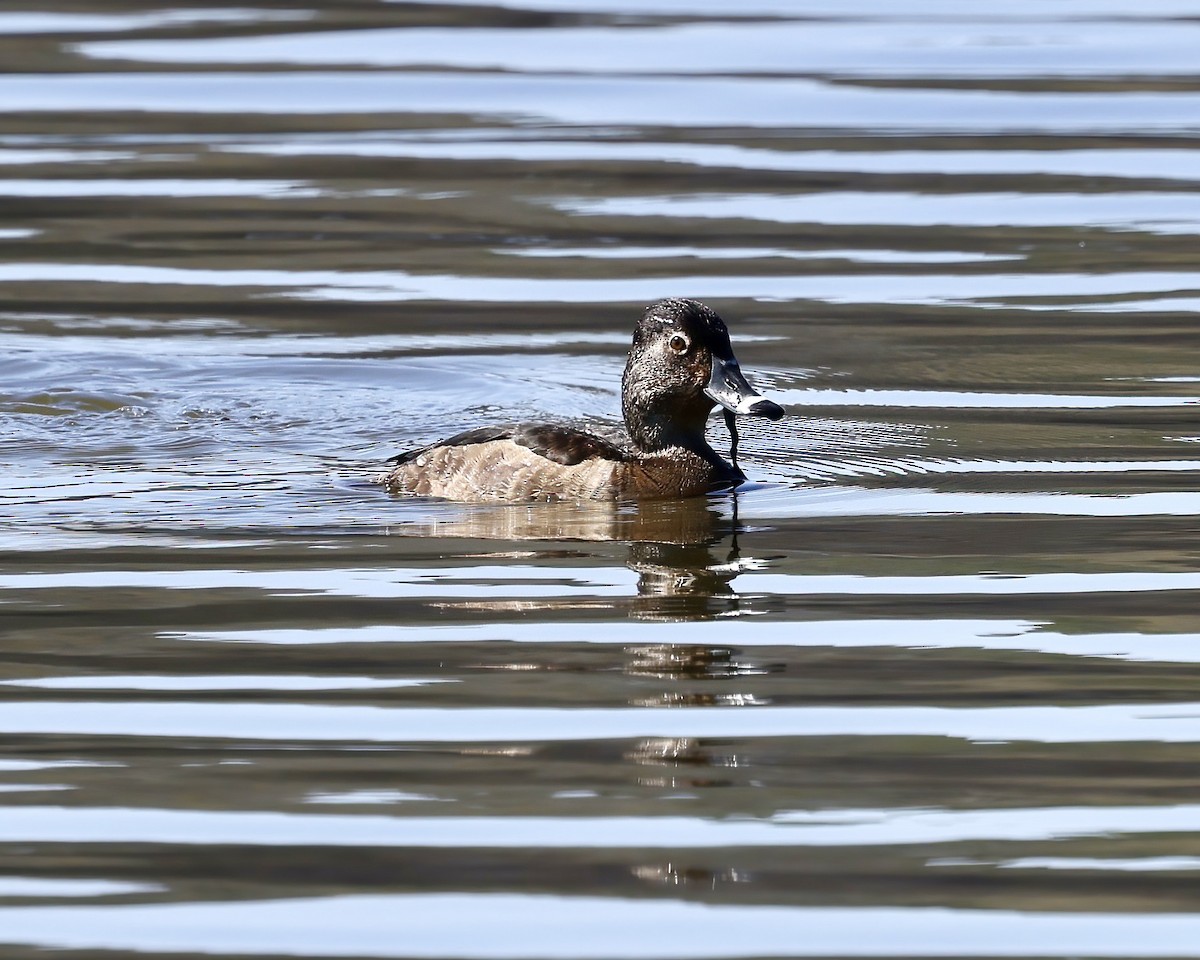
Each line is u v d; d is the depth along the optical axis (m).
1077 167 25.06
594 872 7.65
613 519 12.78
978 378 16.83
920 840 7.93
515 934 7.17
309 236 22.39
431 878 7.59
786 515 12.88
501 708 9.32
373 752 8.79
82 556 11.81
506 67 30.39
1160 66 30.39
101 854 7.79
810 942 7.13
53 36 32.72
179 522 12.63
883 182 24.41
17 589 11.12
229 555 11.87
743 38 32.66
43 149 25.91
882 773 8.58
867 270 20.81
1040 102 28.19
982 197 23.72
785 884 7.57
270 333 18.62
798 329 18.59
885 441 14.91
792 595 11.08
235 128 26.91
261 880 7.59
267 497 13.31
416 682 9.66
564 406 16.30
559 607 10.85
